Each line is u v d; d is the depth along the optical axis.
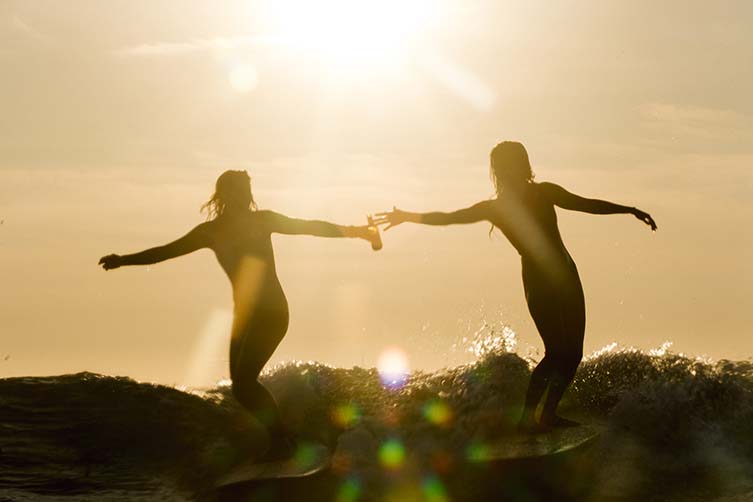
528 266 10.29
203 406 11.42
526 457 9.67
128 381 11.91
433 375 11.32
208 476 10.29
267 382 11.59
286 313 10.46
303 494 9.79
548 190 10.43
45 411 11.38
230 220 10.52
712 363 11.44
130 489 10.08
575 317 10.18
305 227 10.63
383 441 10.41
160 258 10.42
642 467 9.80
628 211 10.30
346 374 11.67
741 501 9.05
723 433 10.16
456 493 9.66
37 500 9.73
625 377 10.99
